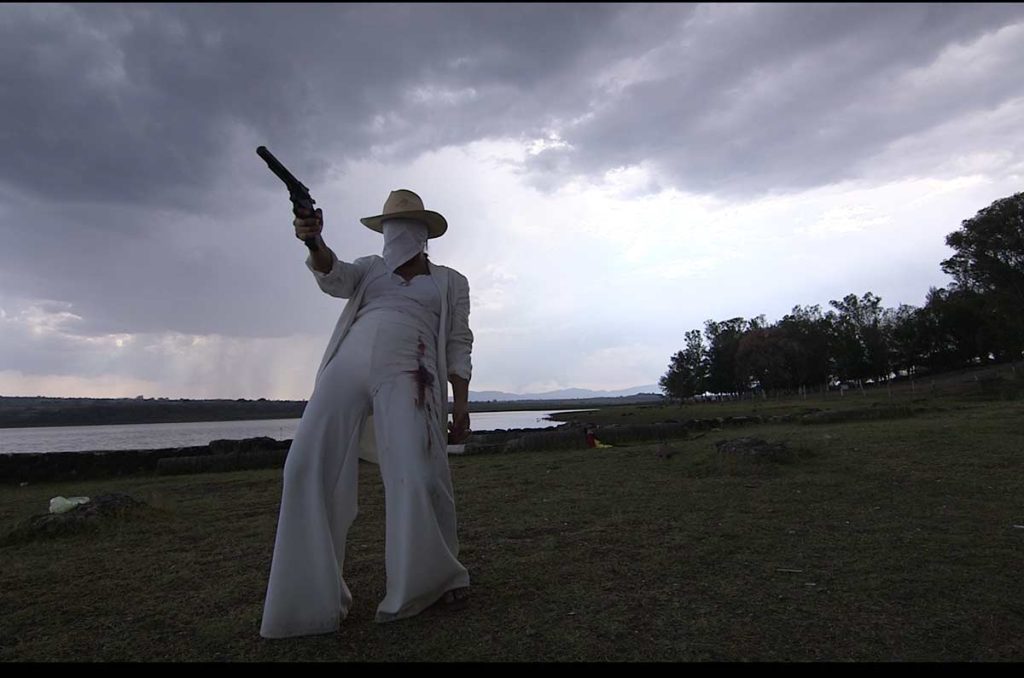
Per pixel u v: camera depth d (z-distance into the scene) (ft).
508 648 7.93
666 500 18.83
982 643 7.82
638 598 9.84
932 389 110.93
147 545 15.87
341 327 10.18
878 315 222.48
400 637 8.41
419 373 9.76
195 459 39.65
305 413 9.43
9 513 24.39
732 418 60.59
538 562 12.27
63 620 9.83
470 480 26.07
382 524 17.56
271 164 8.33
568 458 33.50
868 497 17.83
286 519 8.87
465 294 11.28
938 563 11.33
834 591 9.96
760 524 14.99
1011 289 152.35
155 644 8.59
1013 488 18.24
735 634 8.27
